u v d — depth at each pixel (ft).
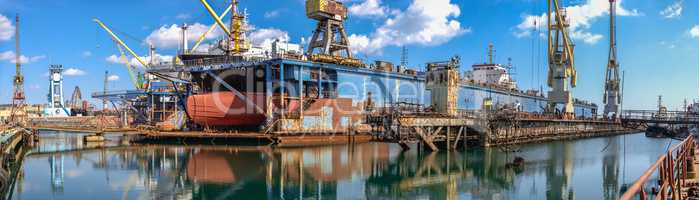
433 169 114.93
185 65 205.36
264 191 89.66
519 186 94.48
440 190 90.53
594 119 252.83
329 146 165.99
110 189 91.81
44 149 166.91
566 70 236.63
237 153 146.30
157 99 261.03
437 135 148.25
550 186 94.12
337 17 219.20
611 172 111.65
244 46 238.27
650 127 257.75
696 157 77.41
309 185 95.25
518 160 118.32
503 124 168.76
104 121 266.36
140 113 274.98
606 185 95.09
